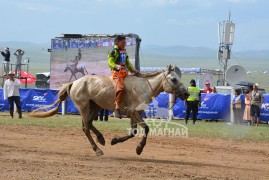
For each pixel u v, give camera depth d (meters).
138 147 12.96
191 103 23.64
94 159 12.88
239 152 15.05
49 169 11.26
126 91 13.09
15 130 18.84
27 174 10.68
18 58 35.22
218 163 13.03
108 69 31.06
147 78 13.30
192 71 46.28
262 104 25.39
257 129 21.80
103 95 13.37
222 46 36.09
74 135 17.81
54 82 32.59
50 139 16.53
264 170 12.26
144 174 11.04
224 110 26.72
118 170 11.39
